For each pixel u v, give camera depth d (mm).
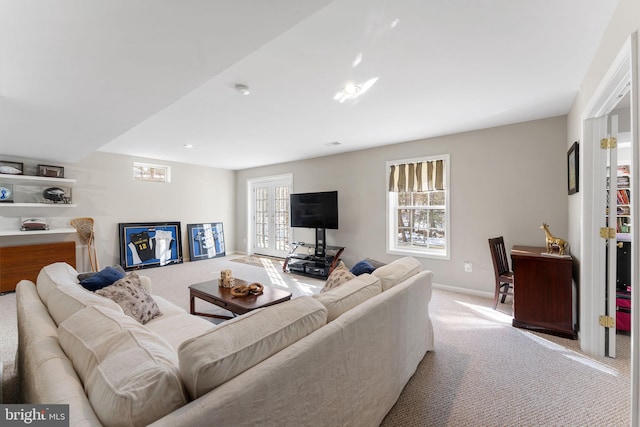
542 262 2723
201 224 6703
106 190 5316
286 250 6609
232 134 4066
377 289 1764
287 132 3957
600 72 1882
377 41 1846
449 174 4062
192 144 4672
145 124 3590
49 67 1719
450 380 1957
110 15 1257
